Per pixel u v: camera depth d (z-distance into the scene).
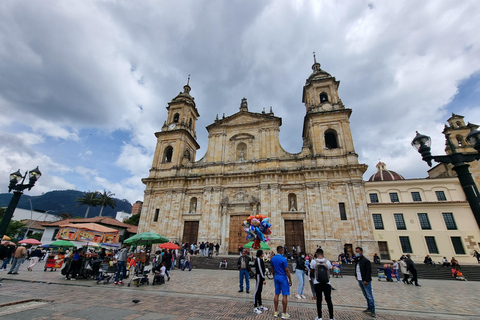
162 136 48.41
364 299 12.90
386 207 35.47
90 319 8.23
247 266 13.70
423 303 11.95
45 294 11.77
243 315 9.27
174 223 39.50
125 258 15.99
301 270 13.16
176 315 8.97
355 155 36.28
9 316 8.23
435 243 32.44
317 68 50.00
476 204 7.37
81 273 16.75
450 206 33.56
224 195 39.72
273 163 39.25
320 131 39.78
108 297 11.67
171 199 41.47
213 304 10.85
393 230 34.22
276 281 9.56
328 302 8.68
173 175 43.16
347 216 33.25
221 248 36.16
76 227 20.58
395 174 47.66
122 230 55.88
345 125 38.91
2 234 14.39
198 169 43.19
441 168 44.81
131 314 8.93
